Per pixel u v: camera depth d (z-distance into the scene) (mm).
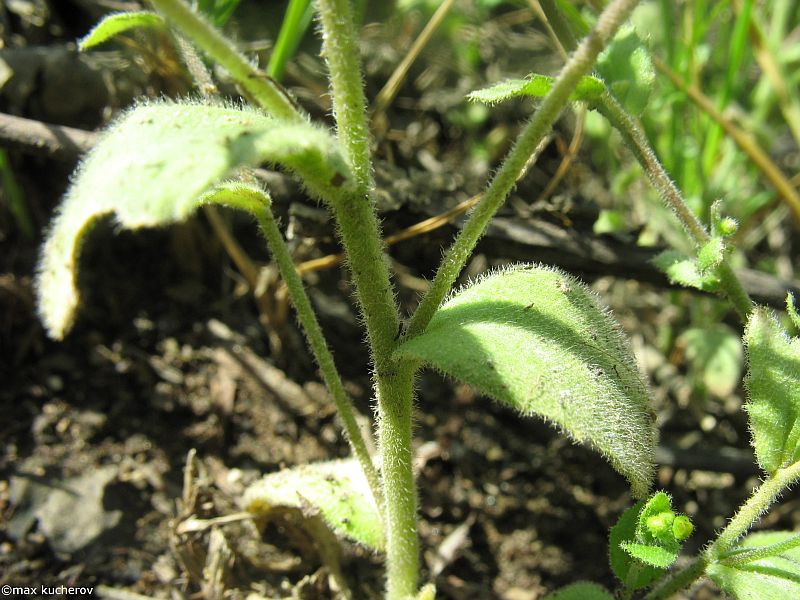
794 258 151
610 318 75
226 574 98
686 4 130
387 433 78
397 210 111
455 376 63
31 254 117
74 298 63
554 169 142
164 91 114
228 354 120
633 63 87
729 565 76
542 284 72
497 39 152
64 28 126
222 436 113
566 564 112
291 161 59
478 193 117
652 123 126
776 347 75
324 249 118
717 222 82
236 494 108
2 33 121
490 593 108
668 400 131
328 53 64
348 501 89
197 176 51
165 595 98
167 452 110
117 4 124
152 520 104
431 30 125
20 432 107
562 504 117
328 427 117
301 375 121
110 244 123
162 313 122
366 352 125
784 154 160
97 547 100
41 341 114
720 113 123
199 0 105
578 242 108
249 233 129
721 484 123
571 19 107
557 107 65
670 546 65
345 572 103
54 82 119
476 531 113
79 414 110
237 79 62
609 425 64
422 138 143
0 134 98
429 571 107
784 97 131
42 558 98
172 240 124
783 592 73
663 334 136
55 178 121
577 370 65
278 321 120
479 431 122
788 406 74
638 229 110
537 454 121
